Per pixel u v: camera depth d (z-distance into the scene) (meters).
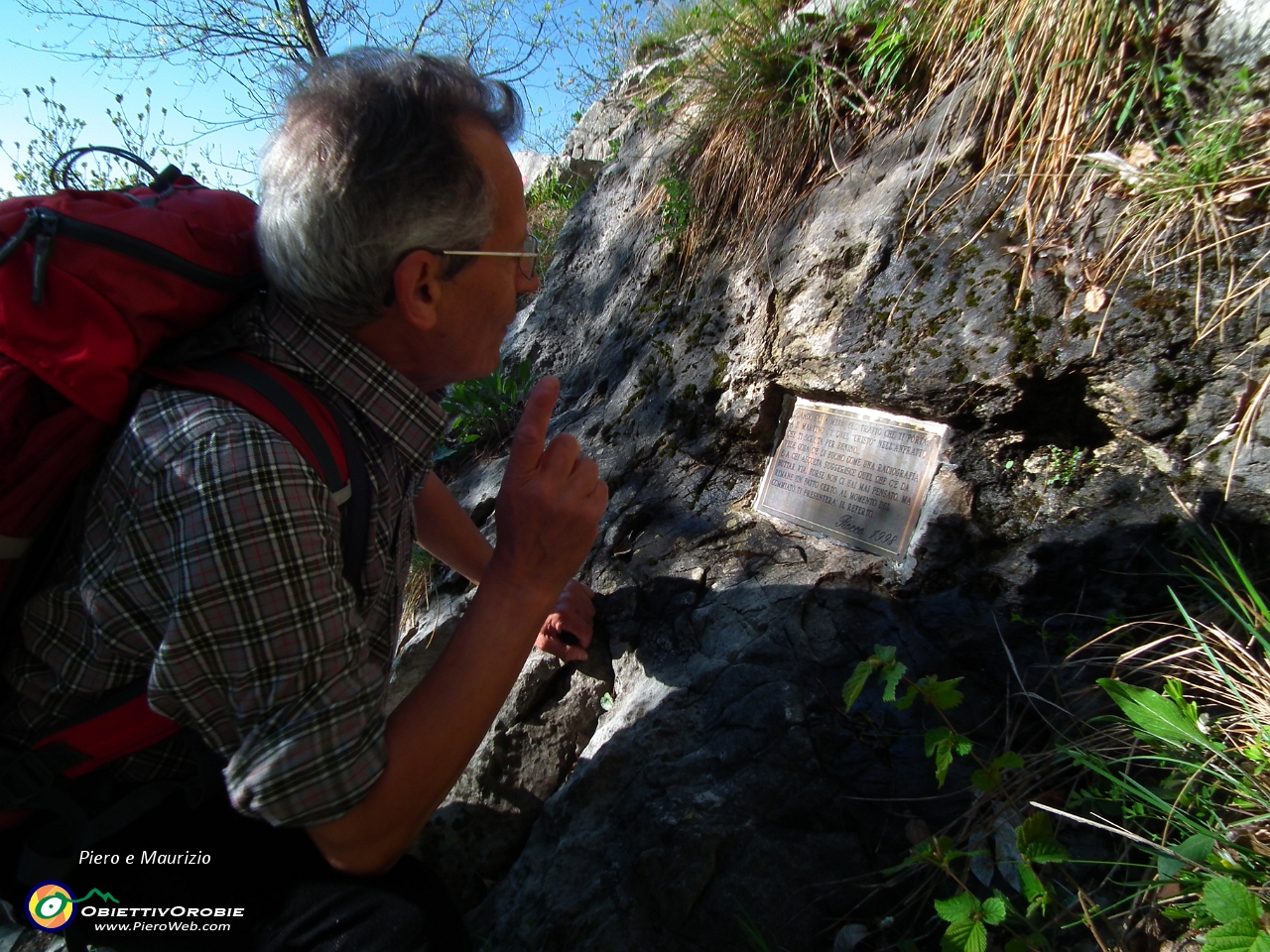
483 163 1.06
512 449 1.19
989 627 1.51
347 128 0.98
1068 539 1.51
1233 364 1.41
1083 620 1.45
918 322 1.75
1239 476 1.37
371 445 1.17
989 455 1.65
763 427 2.03
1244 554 1.36
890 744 1.41
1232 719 1.23
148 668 1.05
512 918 1.51
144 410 0.97
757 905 1.32
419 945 1.16
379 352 1.17
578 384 2.72
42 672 1.06
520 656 1.17
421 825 1.11
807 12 2.43
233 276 1.08
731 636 1.67
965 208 1.82
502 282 1.15
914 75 2.13
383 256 1.01
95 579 0.96
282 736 0.96
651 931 1.36
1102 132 1.69
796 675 1.54
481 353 1.21
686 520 2.01
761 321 2.11
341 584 1.01
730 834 1.38
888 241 1.90
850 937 1.24
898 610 1.59
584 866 1.49
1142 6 1.66
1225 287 1.44
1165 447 1.47
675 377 2.28
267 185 1.03
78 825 1.12
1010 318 1.64
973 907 1.08
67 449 0.96
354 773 1.00
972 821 1.29
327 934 1.18
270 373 1.05
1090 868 1.19
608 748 1.62
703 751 1.51
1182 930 1.09
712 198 2.49
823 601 1.65
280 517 0.94
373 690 1.04
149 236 1.00
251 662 0.95
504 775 1.79
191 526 0.92
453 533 1.74
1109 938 1.12
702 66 2.83
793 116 2.31
